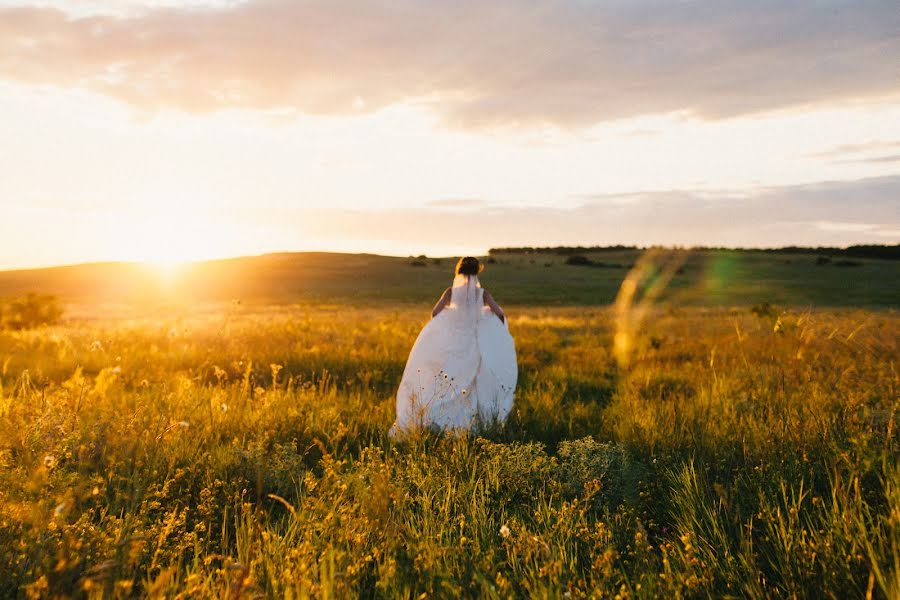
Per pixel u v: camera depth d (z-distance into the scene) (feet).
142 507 10.54
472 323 21.53
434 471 13.93
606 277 333.83
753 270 315.37
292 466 13.79
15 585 7.92
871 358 27.40
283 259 391.45
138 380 26.53
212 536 11.16
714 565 9.07
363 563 9.19
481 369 21.22
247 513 10.51
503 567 9.46
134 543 8.58
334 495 11.39
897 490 9.41
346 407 22.22
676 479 13.14
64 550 8.16
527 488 13.06
